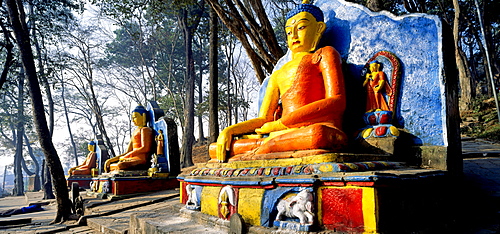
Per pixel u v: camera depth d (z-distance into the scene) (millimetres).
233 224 4164
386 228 3207
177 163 12625
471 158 9242
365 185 3219
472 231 4031
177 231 4648
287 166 4270
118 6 13242
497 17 21250
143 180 11930
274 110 6047
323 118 4848
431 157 4613
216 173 5195
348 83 5641
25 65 10367
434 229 3762
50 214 12570
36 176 37406
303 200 3662
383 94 5230
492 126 17391
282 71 5812
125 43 34156
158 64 33031
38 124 10164
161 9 13648
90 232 8258
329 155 3900
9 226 9758
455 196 4586
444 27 4871
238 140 5410
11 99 37250
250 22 8773
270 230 3861
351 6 5906
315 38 5730
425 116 4820
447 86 4730
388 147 4742
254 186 4285
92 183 14547
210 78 12102
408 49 5117
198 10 22781
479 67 34156
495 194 5109
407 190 3643
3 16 12992
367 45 5594
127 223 8023
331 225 3533
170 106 28891
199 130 31578
